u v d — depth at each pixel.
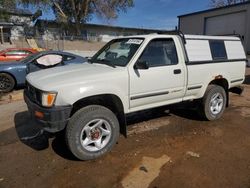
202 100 4.99
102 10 34.50
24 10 38.06
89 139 3.54
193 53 4.61
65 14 36.47
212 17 26.61
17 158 3.68
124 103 3.79
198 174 3.20
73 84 3.33
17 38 34.53
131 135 4.44
